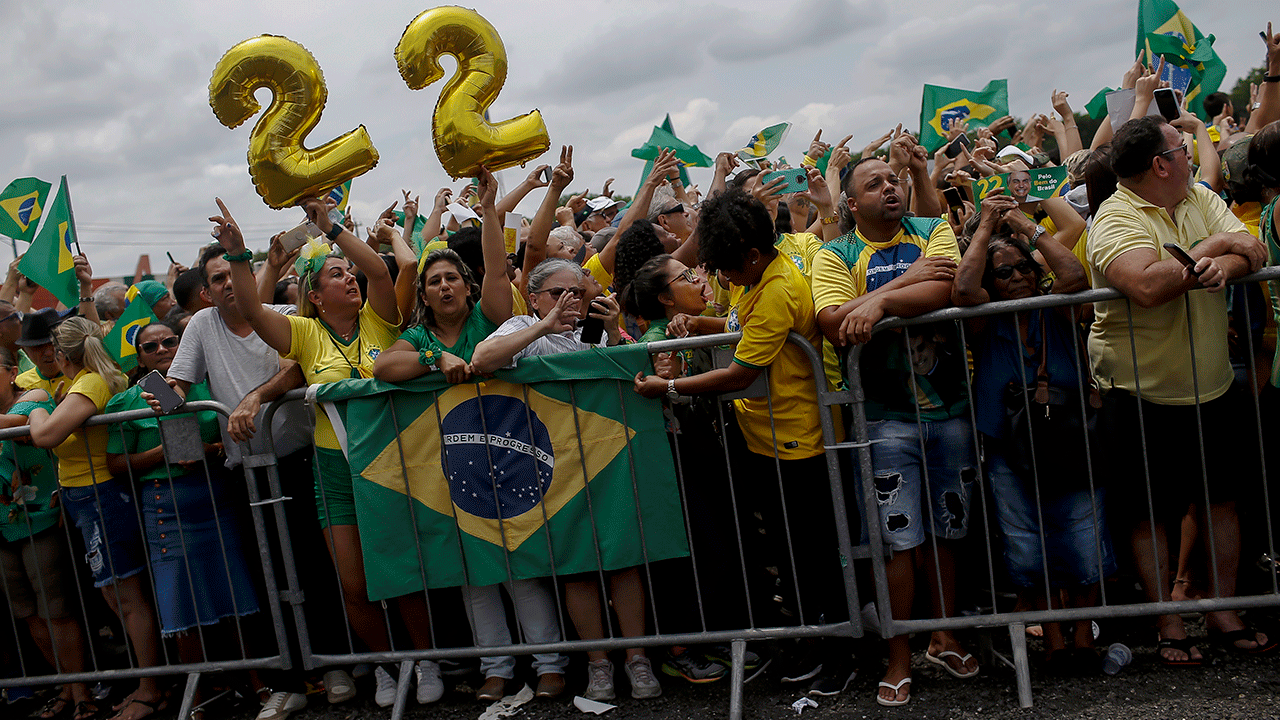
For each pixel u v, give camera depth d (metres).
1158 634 3.62
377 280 3.75
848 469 3.49
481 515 3.57
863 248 3.47
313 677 4.04
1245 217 4.03
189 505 3.86
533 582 3.69
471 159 3.44
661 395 3.44
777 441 3.46
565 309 3.41
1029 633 3.78
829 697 3.46
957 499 3.38
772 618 3.84
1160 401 3.30
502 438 3.54
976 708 3.22
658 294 3.78
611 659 3.78
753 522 3.82
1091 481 3.21
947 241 3.42
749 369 3.33
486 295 3.62
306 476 3.93
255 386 3.83
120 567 3.98
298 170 3.44
